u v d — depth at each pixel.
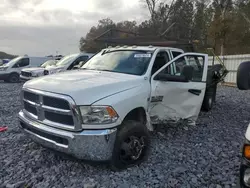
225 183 3.41
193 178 3.53
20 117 4.07
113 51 5.43
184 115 5.16
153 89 4.37
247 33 25.05
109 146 3.40
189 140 5.12
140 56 4.83
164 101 4.66
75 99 3.29
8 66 18.59
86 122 3.31
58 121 3.48
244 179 1.85
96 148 3.33
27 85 3.97
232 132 5.74
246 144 1.86
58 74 4.45
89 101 3.34
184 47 8.99
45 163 3.90
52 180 3.40
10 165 3.85
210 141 5.09
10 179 3.45
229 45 24.86
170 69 4.93
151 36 9.04
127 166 3.73
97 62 5.27
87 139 3.29
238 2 28.33
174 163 3.99
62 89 3.44
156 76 4.52
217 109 8.42
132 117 4.13
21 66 19.20
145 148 3.94
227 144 4.93
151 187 3.27
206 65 5.75
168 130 5.71
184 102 5.11
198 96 5.41
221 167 3.90
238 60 16.08
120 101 3.57
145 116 4.21
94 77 4.08
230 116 7.40
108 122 3.39
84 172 3.62
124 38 9.05
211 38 24.77
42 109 3.60
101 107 3.37
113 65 4.89
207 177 3.57
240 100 10.34
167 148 4.63
